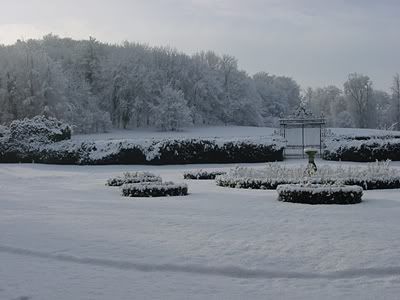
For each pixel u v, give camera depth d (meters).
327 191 13.38
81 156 35.56
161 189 15.77
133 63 76.81
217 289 6.16
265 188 17.80
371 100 93.81
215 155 35.59
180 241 8.54
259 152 35.62
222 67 91.31
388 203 13.35
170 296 5.91
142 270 7.05
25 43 76.00
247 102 89.62
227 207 12.80
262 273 6.74
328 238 8.59
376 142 34.06
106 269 7.10
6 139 37.72
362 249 7.72
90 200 14.70
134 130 74.44
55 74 64.06
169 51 85.19
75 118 67.25
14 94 62.38
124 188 16.06
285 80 117.19
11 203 14.12
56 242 8.64
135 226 9.99
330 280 6.47
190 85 85.12
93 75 78.62
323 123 38.72
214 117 87.44
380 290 6.02
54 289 6.21
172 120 72.12
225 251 7.78
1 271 7.04
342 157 34.88
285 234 9.05
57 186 20.36
